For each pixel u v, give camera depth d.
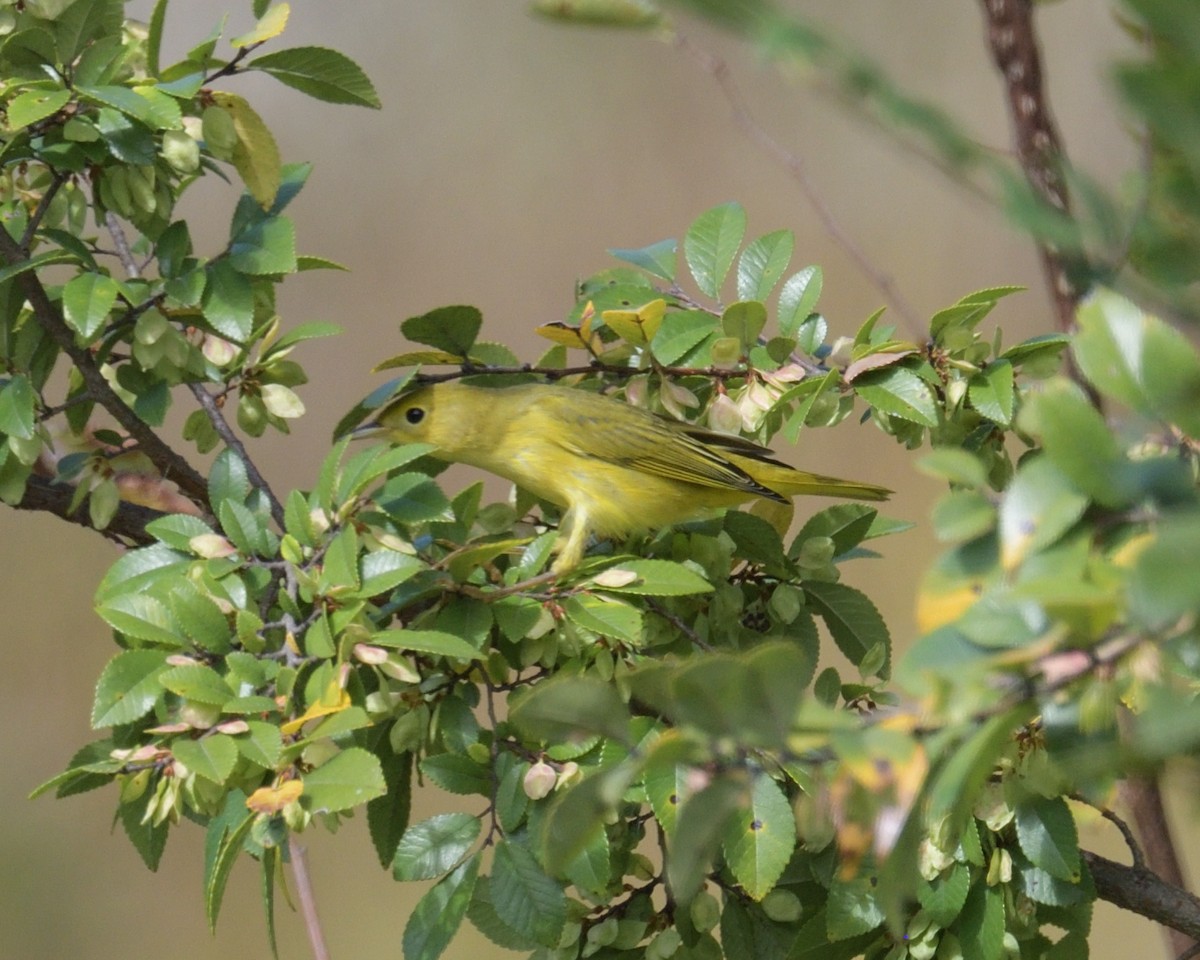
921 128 1.68
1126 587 2.13
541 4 2.39
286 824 4.57
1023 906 5.57
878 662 6.00
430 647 4.89
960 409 6.16
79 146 6.01
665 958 5.45
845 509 6.43
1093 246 1.86
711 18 1.65
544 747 5.41
